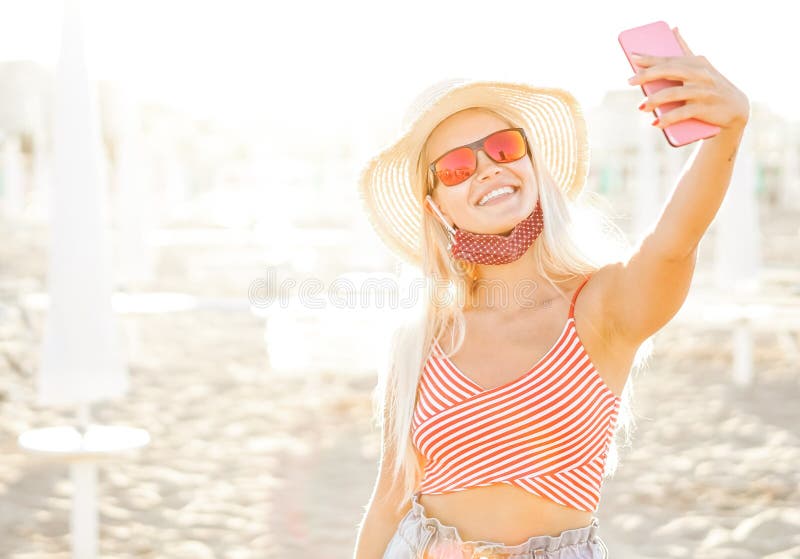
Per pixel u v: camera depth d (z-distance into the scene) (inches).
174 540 190.4
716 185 69.9
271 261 593.0
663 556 178.4
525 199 85.7
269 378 358.9
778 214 1189.1
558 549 79.3
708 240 794.2
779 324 329.4
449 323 88.6
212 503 214.8
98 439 177.0
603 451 82.4
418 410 85.4
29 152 1477.6
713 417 289.6
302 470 241.9
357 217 451.8
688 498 213.3
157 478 234.5
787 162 1327.5
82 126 174.7
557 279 87.6
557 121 92.4
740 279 370.6
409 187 95.1
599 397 80.7
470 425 81.1
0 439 269.1
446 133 89.5
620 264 81.8
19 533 192.1
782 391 325.7
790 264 628.4
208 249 757.3
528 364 82.3
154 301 356.2
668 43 68.6
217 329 486.3
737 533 187.8
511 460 80.4
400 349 88.5
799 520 193.0
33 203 1274.6
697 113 64.9
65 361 172.9
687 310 330.0
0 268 677.3
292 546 185.9
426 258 90.7
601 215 95.6
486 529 81.5
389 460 91.9
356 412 305.4
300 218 1104.8
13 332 396.8
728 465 237.9
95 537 177.5
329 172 1338.6
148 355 408.5
